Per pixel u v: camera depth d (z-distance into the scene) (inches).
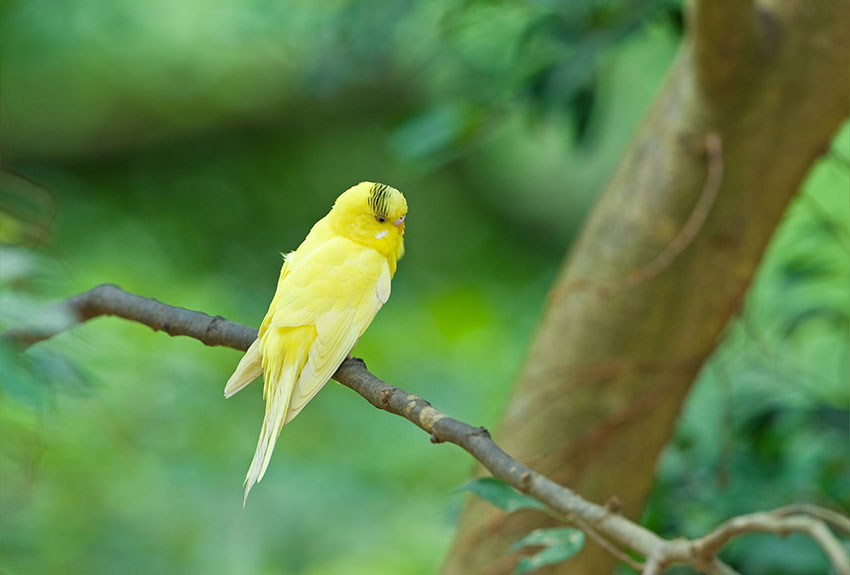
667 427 320.2
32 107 734.5
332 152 782.5
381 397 186.1
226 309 601.0
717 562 148.4
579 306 320.2
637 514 327.0
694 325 314.5
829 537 132.5
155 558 449.1
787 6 298.7
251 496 488.1
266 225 761.6
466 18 409.7
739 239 310.2
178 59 736.3
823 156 315.0
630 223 315.3
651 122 321.4
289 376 201.6
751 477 341.4
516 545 184.1
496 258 792.3
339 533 492.4
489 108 391.2
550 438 318.3
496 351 614.5
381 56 456.1
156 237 709.3
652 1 366.0
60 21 655.1
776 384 364.2
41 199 274.2
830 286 414.0
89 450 447.5
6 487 277.7
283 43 515.8
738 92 298.8
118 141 762.8
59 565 421.4
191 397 499.2
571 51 367.6
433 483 534.0
